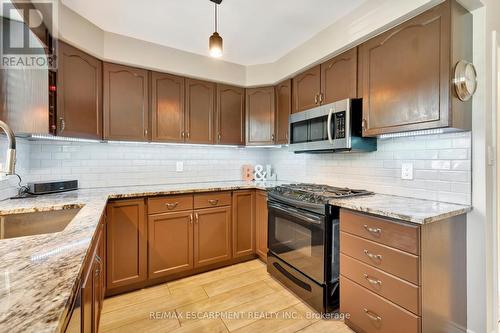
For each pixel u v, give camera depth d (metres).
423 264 1.27
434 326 1.33
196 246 2.42
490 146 1.53
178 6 1.84
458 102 1.44
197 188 2.42
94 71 2.14
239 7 1.85
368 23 1.77
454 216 1.45
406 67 1.58
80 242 0.85
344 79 2.04
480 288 1.50
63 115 1.88
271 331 1.65
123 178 2.59
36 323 0.43
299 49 2.44
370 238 1.49
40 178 2.20
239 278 2.36
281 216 2.24
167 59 2.47
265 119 2.91
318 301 1.82
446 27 1.40
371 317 1.48
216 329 1.67
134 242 2.13
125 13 1.93
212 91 2.78
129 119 2.34
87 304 0.99
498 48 1.61
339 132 1.98
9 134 1.01
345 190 2.16
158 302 1.98
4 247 0.80
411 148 1.85
